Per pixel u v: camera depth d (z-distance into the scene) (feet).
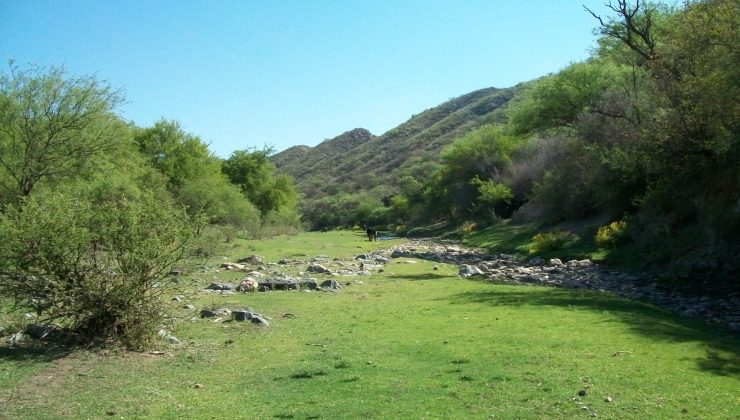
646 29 100.58
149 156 146.92
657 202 88.74
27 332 34.50
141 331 34.60
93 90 82.84
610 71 125.29
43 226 33.04
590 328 39.37
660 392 25.08
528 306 49.60
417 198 292.81
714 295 59.93
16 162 77.82
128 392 26.13
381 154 527.40
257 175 225.15
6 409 23.48
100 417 22.77
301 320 45.19
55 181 81.56
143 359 32.22
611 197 107.34
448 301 53.98
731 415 22.31
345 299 56.34
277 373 29.71
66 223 33.45
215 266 86.02
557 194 131.34
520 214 158.92
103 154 87.15
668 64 79.56
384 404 24.09
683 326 41.96
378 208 351.46
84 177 83.46
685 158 77.30
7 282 33.47
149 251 34.73
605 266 83.66
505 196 177.68
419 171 367.04
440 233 213.66
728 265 65.41
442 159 243.60
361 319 45.24
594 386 25.90
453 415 22.52
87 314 34.73
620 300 54.19
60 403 24.40
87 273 34.55
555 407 23.27
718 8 63.62
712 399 24.16
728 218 68.90
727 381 26.89
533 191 153.17
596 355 31.65
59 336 34.58
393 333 39.42
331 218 386.52
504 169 199.82
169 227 36.70
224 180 173.68
